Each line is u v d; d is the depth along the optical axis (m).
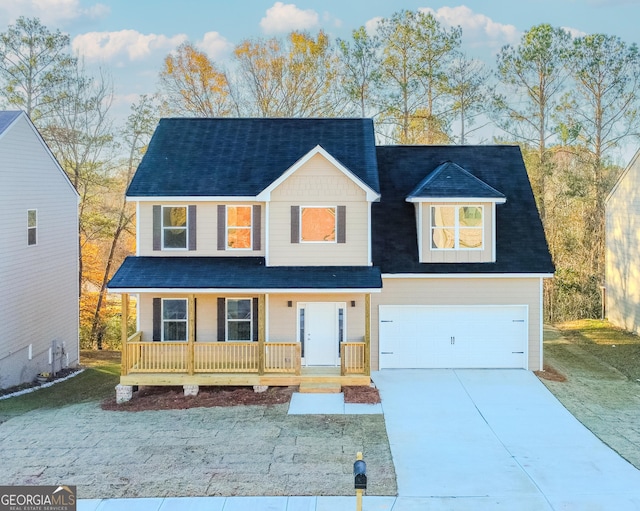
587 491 11.75
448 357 19.86
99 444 14.06
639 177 26.48
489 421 15.52
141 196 19.06
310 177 18.62
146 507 11.09
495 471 12.64
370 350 19.09
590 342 25.09
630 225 27.41
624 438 14.41
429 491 11.75
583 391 18.11
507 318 19.77
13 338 21.27
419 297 19.62
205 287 17.50
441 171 20.41
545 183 38.19
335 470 12.57
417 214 19.92
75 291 27.08
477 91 38.44
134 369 17.98
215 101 39.47
